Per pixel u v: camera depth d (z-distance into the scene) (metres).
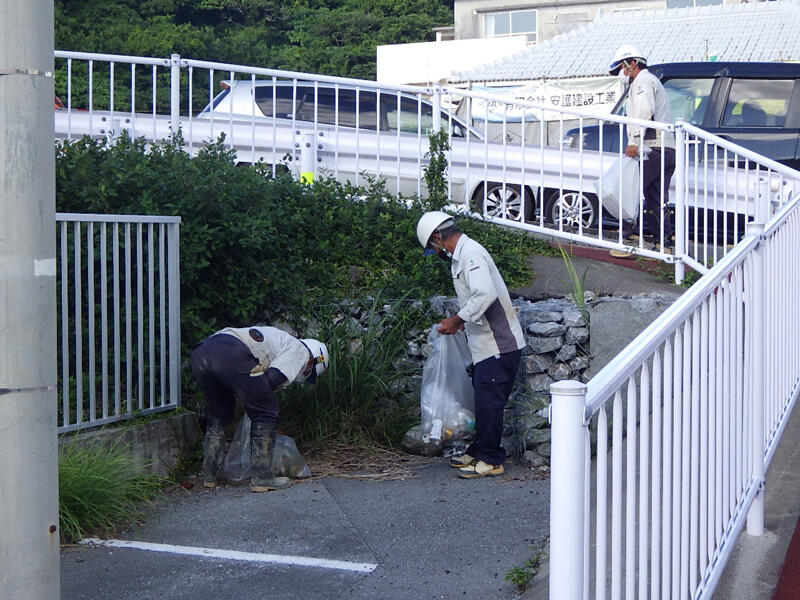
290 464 5.71
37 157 2.63
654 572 2.72
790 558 3.99
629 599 2.54
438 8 48.78
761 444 4.09
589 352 6.21
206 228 6.19
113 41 36.38
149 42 37.06
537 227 7.54
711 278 3.27
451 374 6.11
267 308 6.69
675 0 35.69
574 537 2.17
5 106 2.59
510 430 6.30
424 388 6.16
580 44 25.66
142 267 5.76
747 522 4.22
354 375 6.33
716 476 3.38
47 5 2.65
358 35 46.41
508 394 5.78
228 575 4.25
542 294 7.05
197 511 5.13
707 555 3.28
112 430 5.35
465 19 40.00
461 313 5.59
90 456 4.97
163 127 8.86
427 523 4.93
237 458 5.72
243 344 5.37
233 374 5.30
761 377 4.06
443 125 9.91
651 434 2.73
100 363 5.61
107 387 5.45
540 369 6.18
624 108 9.91
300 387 6.35
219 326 6.56
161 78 32.03
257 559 4.44
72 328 5.53
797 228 5.23
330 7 50.31
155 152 6.91
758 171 6.84
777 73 9.91
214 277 6.51
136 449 5.42
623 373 2.44
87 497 4.74
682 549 2.96
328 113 10.02
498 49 30.09
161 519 4.99
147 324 5.86
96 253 5.61
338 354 6.39
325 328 6.57
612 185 7.41
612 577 2.46
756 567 3.93
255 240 6.27
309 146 7.82
